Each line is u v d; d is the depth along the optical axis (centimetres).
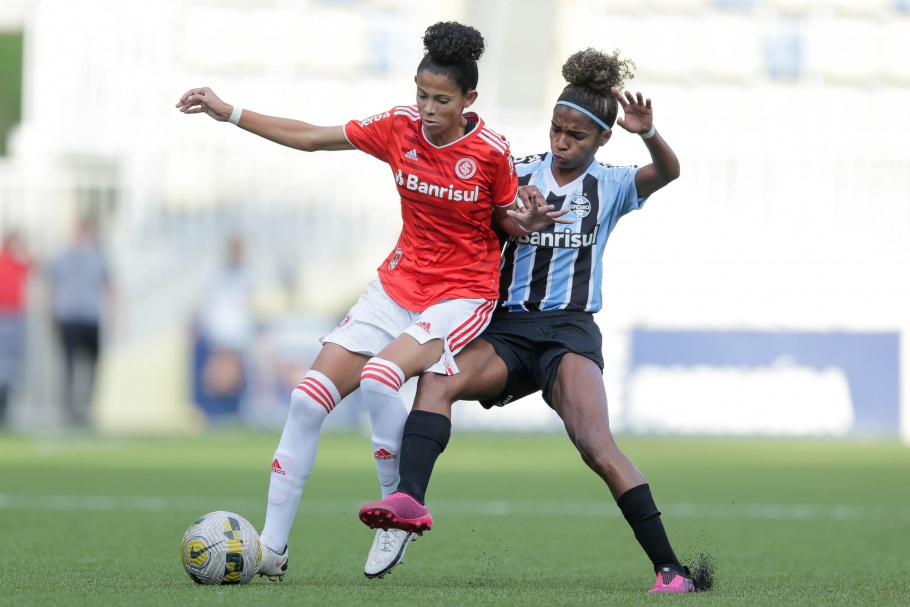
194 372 5816
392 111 1739
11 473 3719
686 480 3688
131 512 2720
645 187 1778
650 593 1580
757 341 5622
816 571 1906
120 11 6494
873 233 5800
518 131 5625
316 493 3222
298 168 5925
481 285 1739
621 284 5781
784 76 6750
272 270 5897
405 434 1648
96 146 6062
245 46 6744
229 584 1591
